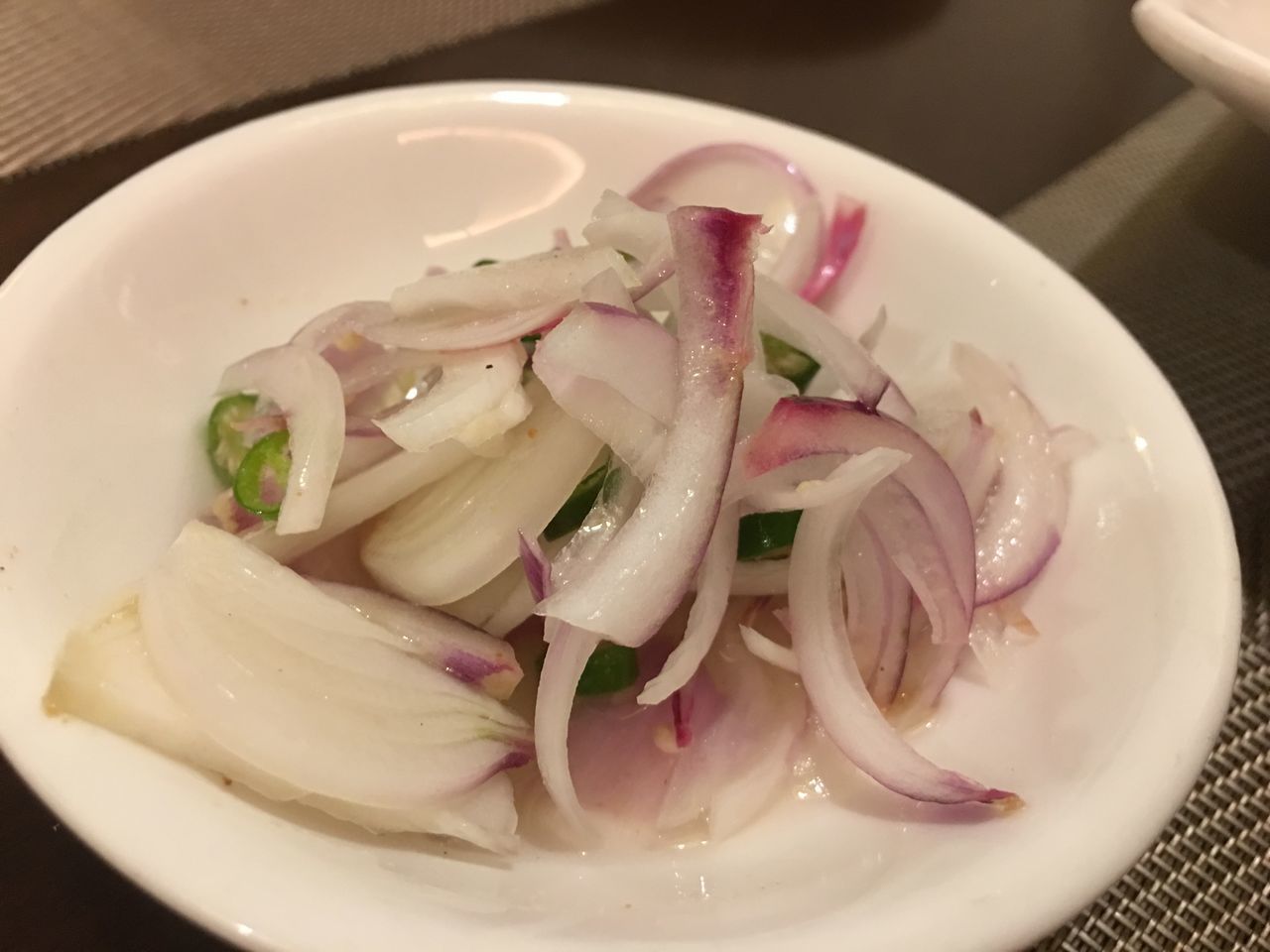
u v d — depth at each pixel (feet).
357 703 0.43
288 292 0.65
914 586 0.51
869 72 0.99
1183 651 0.45
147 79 0.84
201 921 0.34
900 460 0.47
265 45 0.90
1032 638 0.52
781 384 0.51
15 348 0.49
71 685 0.40
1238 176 0.90
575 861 0.46
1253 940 0.48
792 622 0.50
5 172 0.73
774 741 0.51
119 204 0.58
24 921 0.43
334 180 0.67
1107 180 0.89
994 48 1.06
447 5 0.99
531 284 0.52
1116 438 0.54
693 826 0.48
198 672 0.41
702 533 0.45
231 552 0.45
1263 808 0.53
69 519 0.48
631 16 1.01
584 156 0.71
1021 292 0.61
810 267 0.67
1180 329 0.76
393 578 0.50
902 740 0.47
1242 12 0.78
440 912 0.36
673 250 0.50
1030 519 0.55
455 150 0.69
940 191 0.66
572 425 0.49
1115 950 0.47
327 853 0.39
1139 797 0.40
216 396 0.58
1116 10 1.16
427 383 0.55
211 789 0.39
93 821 0.36
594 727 0.51
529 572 0.47
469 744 0.45
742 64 0.97
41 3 0.90
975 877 0.38
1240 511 0.64
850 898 0.39
